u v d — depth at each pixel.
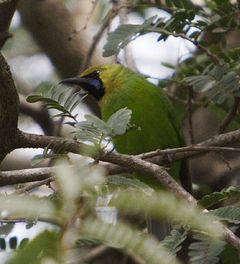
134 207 3.59
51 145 7.29
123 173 7.97
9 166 13.17
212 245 5.86
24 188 6.84
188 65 11.26
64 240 3.30
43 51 14.36
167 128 11.25
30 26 14.22
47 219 3.90
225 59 9.29
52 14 14.16
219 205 7.54
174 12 9.12
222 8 9.13
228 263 7.05
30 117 14.26
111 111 11.43
